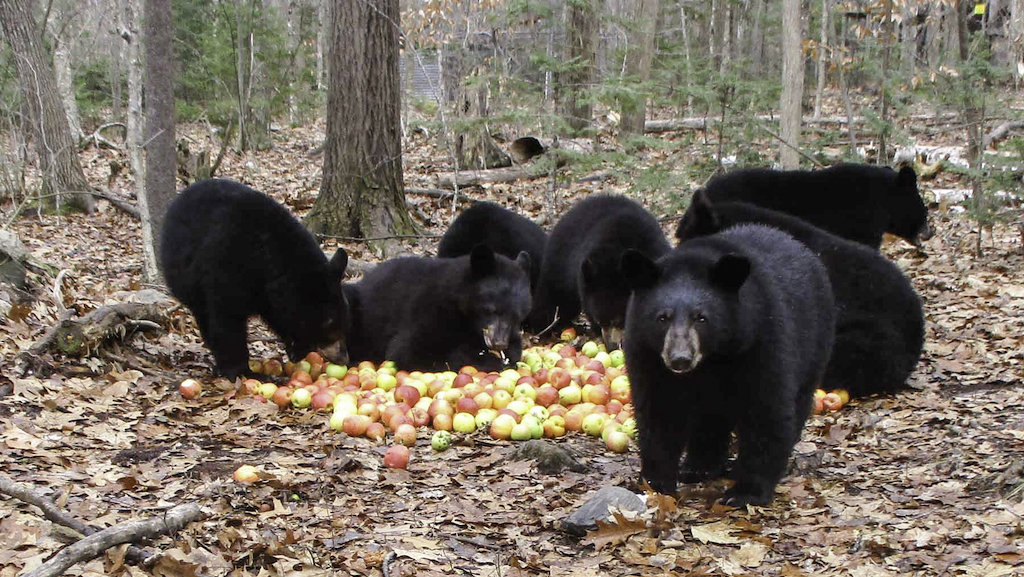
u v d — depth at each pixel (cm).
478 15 2066
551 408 627
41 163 1405
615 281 753
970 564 386
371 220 1189
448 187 1578
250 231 675
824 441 587
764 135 1237
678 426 475
